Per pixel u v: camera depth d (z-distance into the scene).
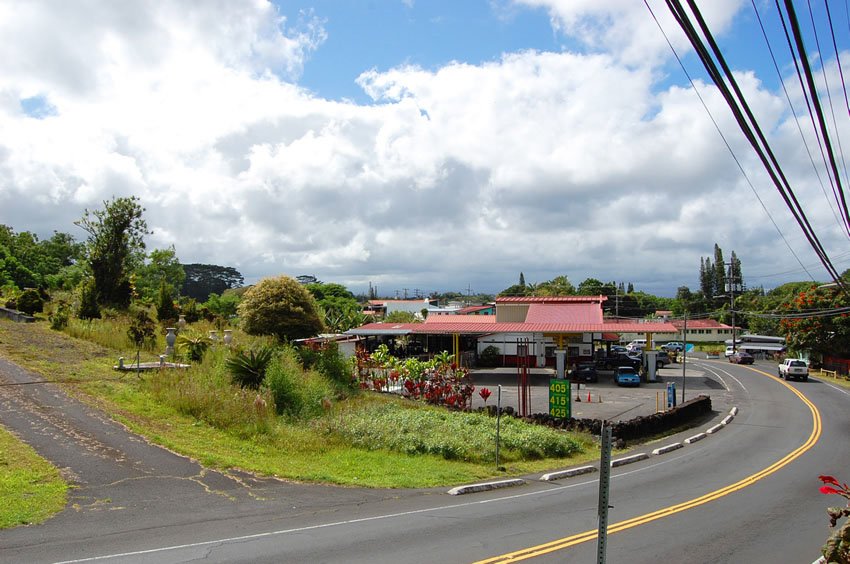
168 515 10.50
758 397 36.41
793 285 90.62
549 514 11.89
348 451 17.12
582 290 108.88
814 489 14.79
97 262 33.53
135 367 21.70
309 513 11.24
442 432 19.72
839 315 48.66
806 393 38.19
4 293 38.97
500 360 51.97
